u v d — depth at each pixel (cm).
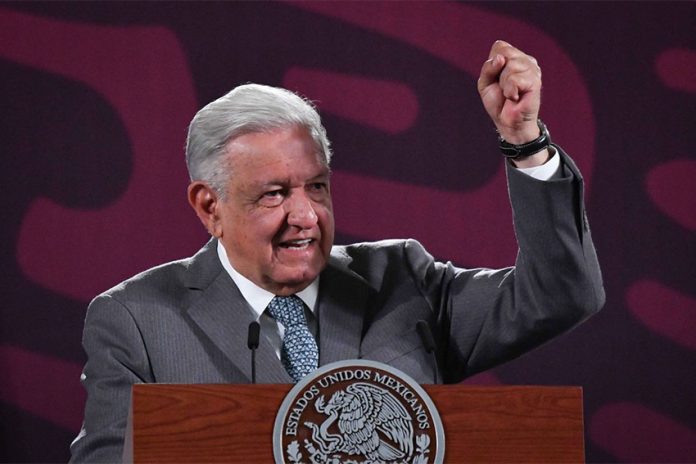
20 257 1378
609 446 1447
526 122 771
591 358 1456
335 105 1452
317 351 817
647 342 1456
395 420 628
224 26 1450
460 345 865
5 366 1364
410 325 846
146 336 815
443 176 1450
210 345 810
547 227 789
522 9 1487
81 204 1395
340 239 1429
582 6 1485
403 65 1463
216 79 1440
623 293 1461
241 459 613
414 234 1441
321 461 618
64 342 1375
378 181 1443
